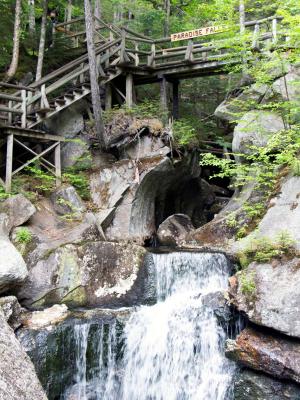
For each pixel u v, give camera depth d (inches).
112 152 424.5
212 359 230.7
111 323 236.7
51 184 378.9
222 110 388.8
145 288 284.5
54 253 271.3
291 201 282.0
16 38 420.5
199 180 482.3
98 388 228.1
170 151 386.3
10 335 164.6
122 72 447.5
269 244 252.2
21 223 293.6
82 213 350.0
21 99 362.9
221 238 338.3
